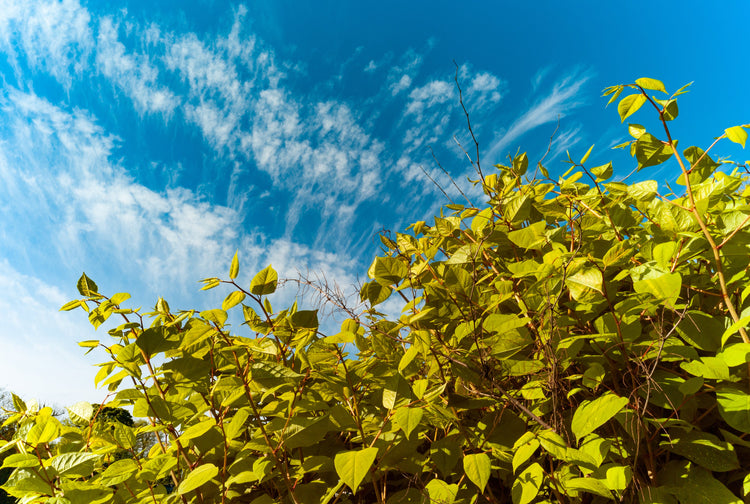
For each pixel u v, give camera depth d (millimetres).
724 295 1316
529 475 1303
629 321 1412
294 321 1540
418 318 1614
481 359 1571
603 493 1160
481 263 2121
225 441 1527
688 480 1237
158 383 1784
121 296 1954
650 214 1694
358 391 1729
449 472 1464
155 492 1610
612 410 1174
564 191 2123
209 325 1465
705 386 1357
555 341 1459
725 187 1552
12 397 1976
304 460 1510
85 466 1612
